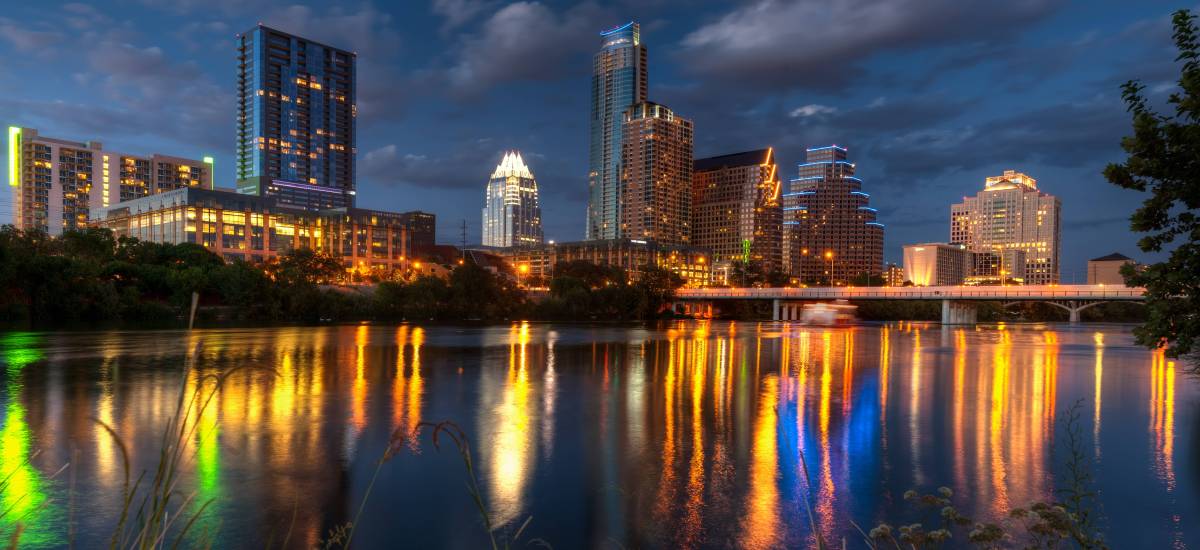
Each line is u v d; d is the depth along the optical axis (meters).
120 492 14.41
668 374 38.94
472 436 20.94
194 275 92.81
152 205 184.12
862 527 13.12
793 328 113.94
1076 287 126.50
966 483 16.14
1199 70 9.48
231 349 51.53
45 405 25.61
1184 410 26.86
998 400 29.44
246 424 22.22
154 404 25.84
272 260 181.38
